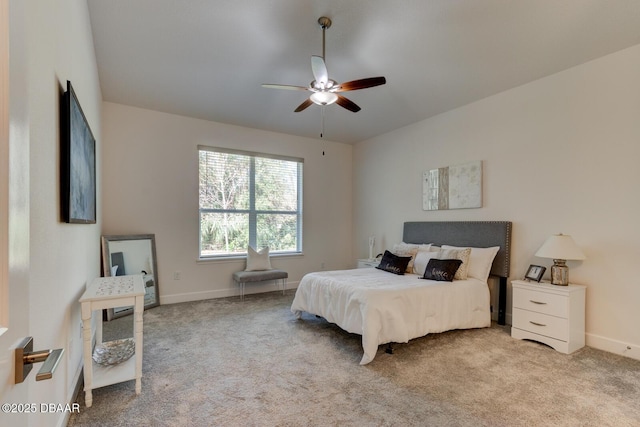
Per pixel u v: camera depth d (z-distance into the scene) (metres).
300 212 5.64
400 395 2.08
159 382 2.23
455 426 1.77
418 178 4.79
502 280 3.58
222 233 4.93
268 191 5.34
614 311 2.82
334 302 3.11
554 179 3.25
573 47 2.78
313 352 2.77
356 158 6.09
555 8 2.29
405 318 2.83
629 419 1.84
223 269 4.85
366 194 5.84
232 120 4.75
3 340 0.56
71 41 1.90
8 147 0.60
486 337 3.17
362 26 2.53
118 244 3.94
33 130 1.21
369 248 5.48
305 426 1.77
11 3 0.62
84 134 2.27
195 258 4.64
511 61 3.03
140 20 2.49
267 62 3.11
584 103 3.04
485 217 3.87
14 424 0.61
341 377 2.32
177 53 2.96
